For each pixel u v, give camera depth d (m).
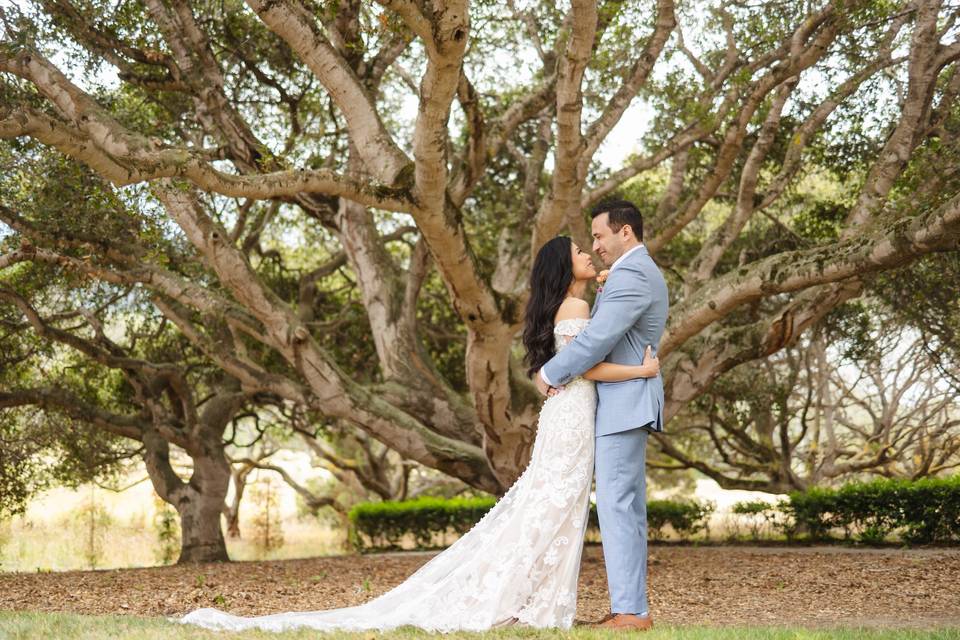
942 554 12.99
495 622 4.64
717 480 20.78
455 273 10.23
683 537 18.84
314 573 12.37
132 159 7.11
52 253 11.66
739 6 12.95
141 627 4.66
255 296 12.42
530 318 5.08
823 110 12.84
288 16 9.36
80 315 16.17
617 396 4.81
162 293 13.67
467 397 18.34
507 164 18.41
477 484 14.02
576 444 4.86
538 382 4.91
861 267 9.53
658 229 12.22
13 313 15.87
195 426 17.41
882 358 18.67
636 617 4.69
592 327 4.71
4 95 10.22
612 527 4.74
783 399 18.92
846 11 10.61
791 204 17.31
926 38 11.49
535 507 4.81
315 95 14.70
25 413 17.97
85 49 11.60
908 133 11.68
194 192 11.80
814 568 11.52
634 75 10.98
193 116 14.05
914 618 6.99
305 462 35.94
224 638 4.23
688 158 15.77
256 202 18.09
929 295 14.61
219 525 17.42
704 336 12.89
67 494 29.03
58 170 11.55
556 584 4.77
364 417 13.41
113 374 19.28
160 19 12.13
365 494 26.77
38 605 8.55
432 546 20.81
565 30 10.52
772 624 6.80
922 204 10.11
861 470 20.86
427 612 4.72
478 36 12.67
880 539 15.91
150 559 21.91
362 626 4.60
